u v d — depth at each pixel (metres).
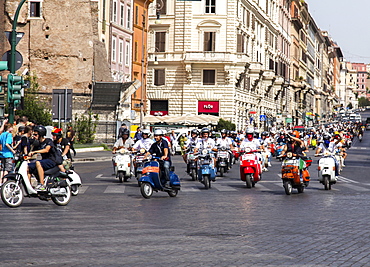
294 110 146.75
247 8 97.12
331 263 11.34
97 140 65.94
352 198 24.41
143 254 12.10
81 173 36.91
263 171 40.81
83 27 70.00
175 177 24.44
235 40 90.50
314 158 58.16
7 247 12.78
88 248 12.74
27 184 20.53
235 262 11.36
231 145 37.22
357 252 12.47
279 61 126.00
